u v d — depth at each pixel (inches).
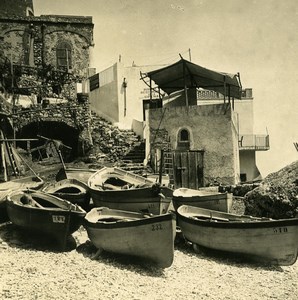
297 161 765.9
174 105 1133.7
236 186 826.8
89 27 1401.3
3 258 489.4
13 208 557.0
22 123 1003.3
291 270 550.9
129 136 1101.7
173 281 475.8
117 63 1267.2
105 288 429.1
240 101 1428.4
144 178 744.3
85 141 1036.5
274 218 701.9
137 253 501.0
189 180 933.2
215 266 544.7
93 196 663.1
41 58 1359.5
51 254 519.2
